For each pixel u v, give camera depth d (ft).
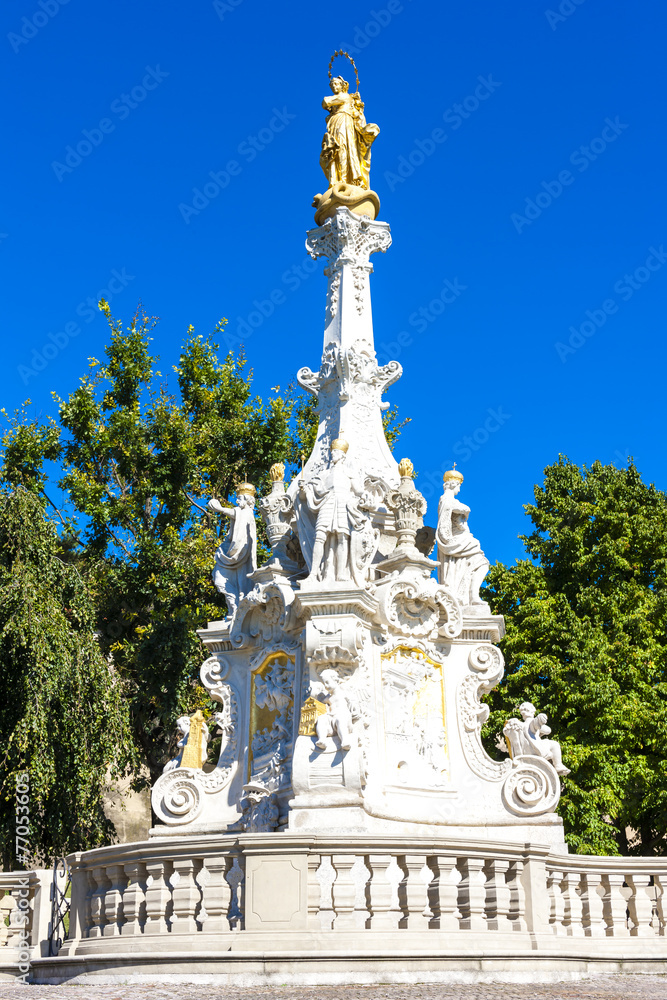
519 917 34.12
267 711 48.37
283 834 31.73
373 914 31.81
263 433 95.45
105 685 57.98
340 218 57.98
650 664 79.00
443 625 48.55
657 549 86.53
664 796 71.87
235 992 27.20
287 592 46.75
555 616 82.12
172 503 91.35
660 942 37.22
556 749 46.44
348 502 46.70
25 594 53.78
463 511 51.75
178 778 48.52
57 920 40.01
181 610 85.20
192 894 33.12
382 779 44.14
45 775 51.55
